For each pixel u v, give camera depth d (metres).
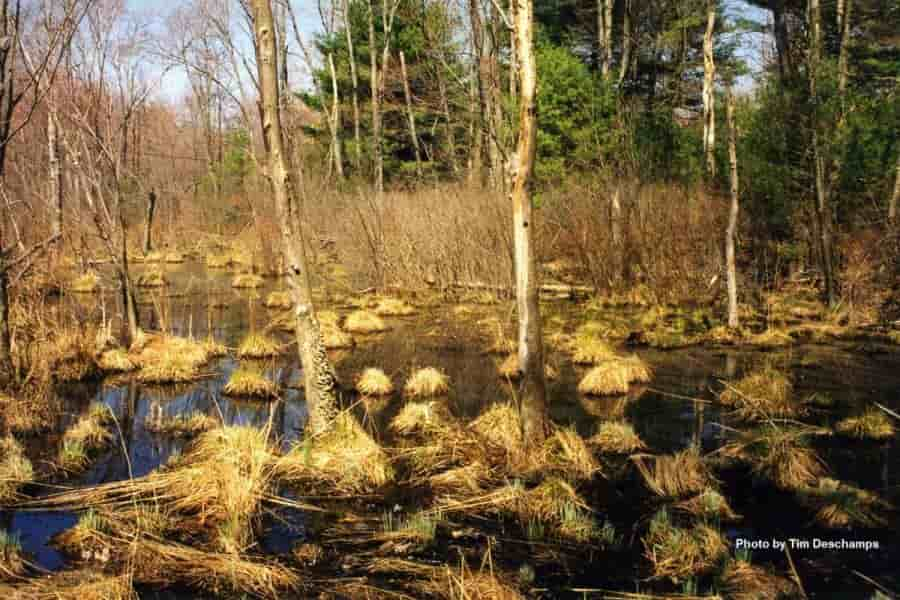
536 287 7.32
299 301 7.66
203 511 6.23
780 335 13.89
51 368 10.86
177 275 24.14
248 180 28.05
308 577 5.26
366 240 20.25
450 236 19.41
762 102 18.98
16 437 8.34
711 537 5.74
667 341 13.84
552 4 30.03
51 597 4.80
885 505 6.46
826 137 16.03
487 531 6.06
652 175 19.88
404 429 8.61
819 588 5.14
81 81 12.09
